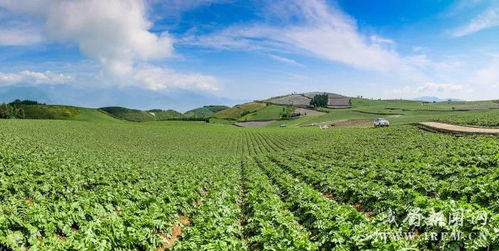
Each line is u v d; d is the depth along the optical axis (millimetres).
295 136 95688
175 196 23703
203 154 68375
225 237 14594
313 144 71688
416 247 13461
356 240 12984
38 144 50250
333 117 164750
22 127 79500
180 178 32438
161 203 20578
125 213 17422
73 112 183000
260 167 48531
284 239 13586
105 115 192000
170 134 104188
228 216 19203
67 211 15914
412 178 23641
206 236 14883
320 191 28000
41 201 16969
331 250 13500
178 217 20016
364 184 23859
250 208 22094
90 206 17734
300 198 21938
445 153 33812
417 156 34469
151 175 33062
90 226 14000
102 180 26266
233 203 24203
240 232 16547
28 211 14539
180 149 75812
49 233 13539
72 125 100188
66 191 22000
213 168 44625
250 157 63656
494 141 37094
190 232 15695
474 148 34094
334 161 43062
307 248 12820
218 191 26844
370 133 70000
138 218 16234
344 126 120188
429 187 21047
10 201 18016
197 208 22062
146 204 20516
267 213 18094
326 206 18891
